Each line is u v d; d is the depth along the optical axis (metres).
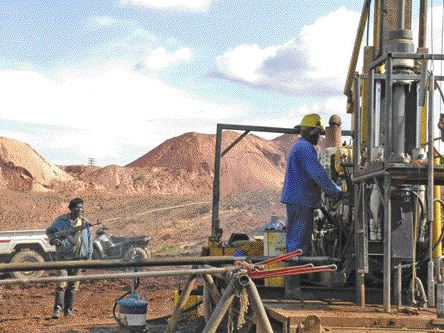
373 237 7.87
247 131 10.77
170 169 130.12
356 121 7.49
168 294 16.81
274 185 144.62
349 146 9.41
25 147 116.31
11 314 13.61
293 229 8.17
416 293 7.30
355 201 7.45
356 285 7.49
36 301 15.87
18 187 108.06
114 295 16.97
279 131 10.67
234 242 10.24
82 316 13.23
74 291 13.20
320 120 8.38
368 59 8.41
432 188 6.80
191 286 7.20
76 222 13.14
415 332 6.16
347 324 6.21
